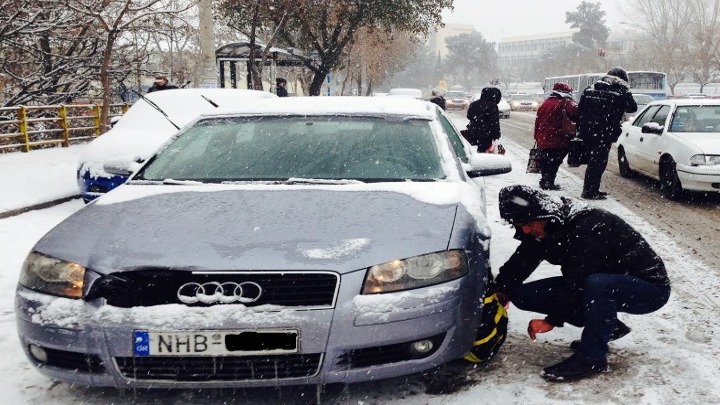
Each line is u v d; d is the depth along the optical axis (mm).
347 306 2537
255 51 18719
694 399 2828
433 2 22750
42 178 9758
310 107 4227
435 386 2990
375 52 38344
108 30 12172
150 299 2592
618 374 3082
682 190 7828
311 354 2555
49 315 2619
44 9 13359
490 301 3082
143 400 2889
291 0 17938
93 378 2617
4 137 13453
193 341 2506
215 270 2545
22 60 15648
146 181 3512
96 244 2750
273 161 3625
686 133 8242
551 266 4895
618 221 3102
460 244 2795
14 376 3150
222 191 3207
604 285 2996
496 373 3121
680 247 5559
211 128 4031
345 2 21297
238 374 2566
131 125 7895
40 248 2824
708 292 4328
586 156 8133
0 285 4750
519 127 24328
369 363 2619
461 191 3264
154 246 2674
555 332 3633
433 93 13953
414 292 2613
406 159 3605
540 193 3037
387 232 2746
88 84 17406
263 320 2500
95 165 6832
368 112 4086
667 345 3434
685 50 52500
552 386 2969
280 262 2561
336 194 3127
